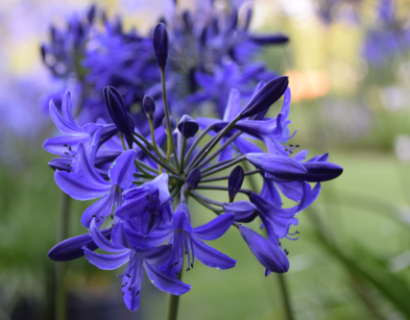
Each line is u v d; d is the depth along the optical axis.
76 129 0.25
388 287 0.46
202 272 1.00
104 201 0.24
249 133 0.27
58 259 0.23
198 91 0.49
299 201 0.25
